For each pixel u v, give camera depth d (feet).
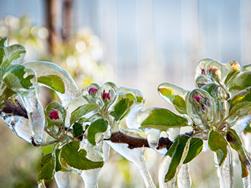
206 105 1.96
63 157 1.92
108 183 4.72
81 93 2.01
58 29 5.52
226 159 1.99
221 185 2.00
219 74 2.06
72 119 1.93
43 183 1.97
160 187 1.97
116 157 3.92
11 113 1.97
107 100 1.97
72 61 5.23
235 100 1.99
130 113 2.02
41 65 2.02
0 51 1.99
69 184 2.04
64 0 5.30
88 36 5.52
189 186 2.05
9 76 1.95
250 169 1.98
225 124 1.98
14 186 4.58
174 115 1.98
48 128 1.94
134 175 4.62
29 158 4.92
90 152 1.94
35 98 1.94
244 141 2.07
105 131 1.90
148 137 1.99
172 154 1.94
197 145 1.95
